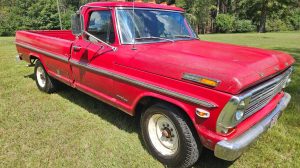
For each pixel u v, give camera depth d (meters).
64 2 39.72
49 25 37.78
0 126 4.41
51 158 3.59
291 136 4.13
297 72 7.63
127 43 3.79
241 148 2.77
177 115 3.11
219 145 2.74
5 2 40.78
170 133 3.37
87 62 4.32
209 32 43.16
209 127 2.80
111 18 3.90
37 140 4.00
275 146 3.84
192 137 3.08
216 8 43.97
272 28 41.94
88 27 4.33
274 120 3.46
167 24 4.32
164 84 3.14
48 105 5.30
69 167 3.42
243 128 2.95
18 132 4.23
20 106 5.23
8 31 37.31
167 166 3.42
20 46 6.39
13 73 7.66
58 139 4.04
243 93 2.65
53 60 5.25
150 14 4.16
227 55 3.20
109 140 4.03
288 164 3.49
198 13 39.66
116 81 3.81
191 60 3.04
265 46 14.82
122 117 4.78
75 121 4.62
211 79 2.70
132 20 3.91
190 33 4.66
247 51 3.48
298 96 5.67
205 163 3.50
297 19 42.97
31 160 3.54
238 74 2.65
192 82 2.85
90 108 5.16
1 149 3.77
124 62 3.64
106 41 4.02
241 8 42.34
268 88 3.14
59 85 5.92
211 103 2.70
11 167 3.40
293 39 20.11
